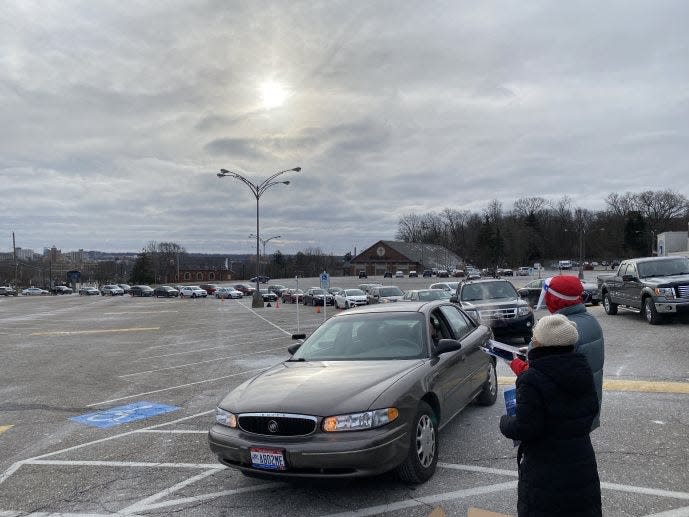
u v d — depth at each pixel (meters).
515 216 139.12
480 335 6.92
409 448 4.44
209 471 5.30
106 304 52.34
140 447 6.21
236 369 11.63
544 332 2.77
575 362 2.72
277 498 4.52
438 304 6.45
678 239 72.94
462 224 146.12
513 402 3.10
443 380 5.25
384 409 4.25
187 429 6.91
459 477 4.76
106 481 5.15
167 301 59.19
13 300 66.00
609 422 6.15
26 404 8.76
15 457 6.02
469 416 6.66
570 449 2.66
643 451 5.20
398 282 81.69
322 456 4.05
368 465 4.08
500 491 4.43
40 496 4.83
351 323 6.05
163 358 13.72
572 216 139.50
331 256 154.00
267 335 18.81
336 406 4.25
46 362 13.51
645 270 15.89
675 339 12.02
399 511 4.14
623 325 14.98
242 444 4.32
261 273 148.00
